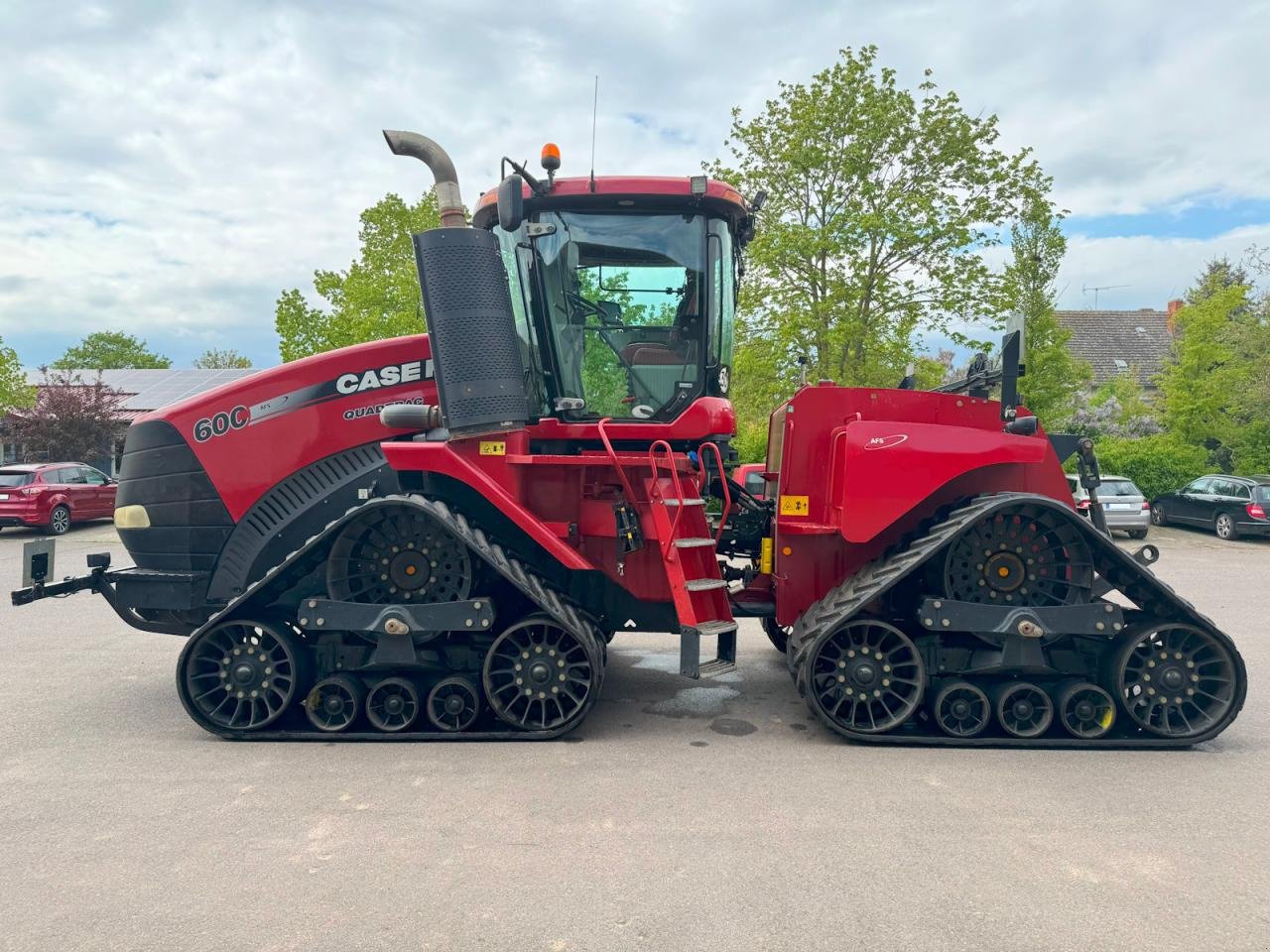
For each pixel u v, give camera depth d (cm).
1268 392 1908
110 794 379
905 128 1529
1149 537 1634
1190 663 448
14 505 1559
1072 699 449
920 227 1507
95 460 2103
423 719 464
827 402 478
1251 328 1998
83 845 327
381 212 1684
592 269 491
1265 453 1945
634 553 482
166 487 505
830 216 1555
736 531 552
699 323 493
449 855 318
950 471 456
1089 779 398
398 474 478
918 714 467
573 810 359
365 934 264
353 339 1633
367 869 307
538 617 447
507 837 333
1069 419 2109
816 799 372
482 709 467
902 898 286
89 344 5741
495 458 460
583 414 498
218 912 278
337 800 371
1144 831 341
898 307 1556
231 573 503
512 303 500
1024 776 402
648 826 343
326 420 508
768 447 578
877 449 456
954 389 573
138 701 532
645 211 487
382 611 440
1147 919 273
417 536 459
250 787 386
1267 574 1145
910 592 473
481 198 504
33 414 2041
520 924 270
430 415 469
